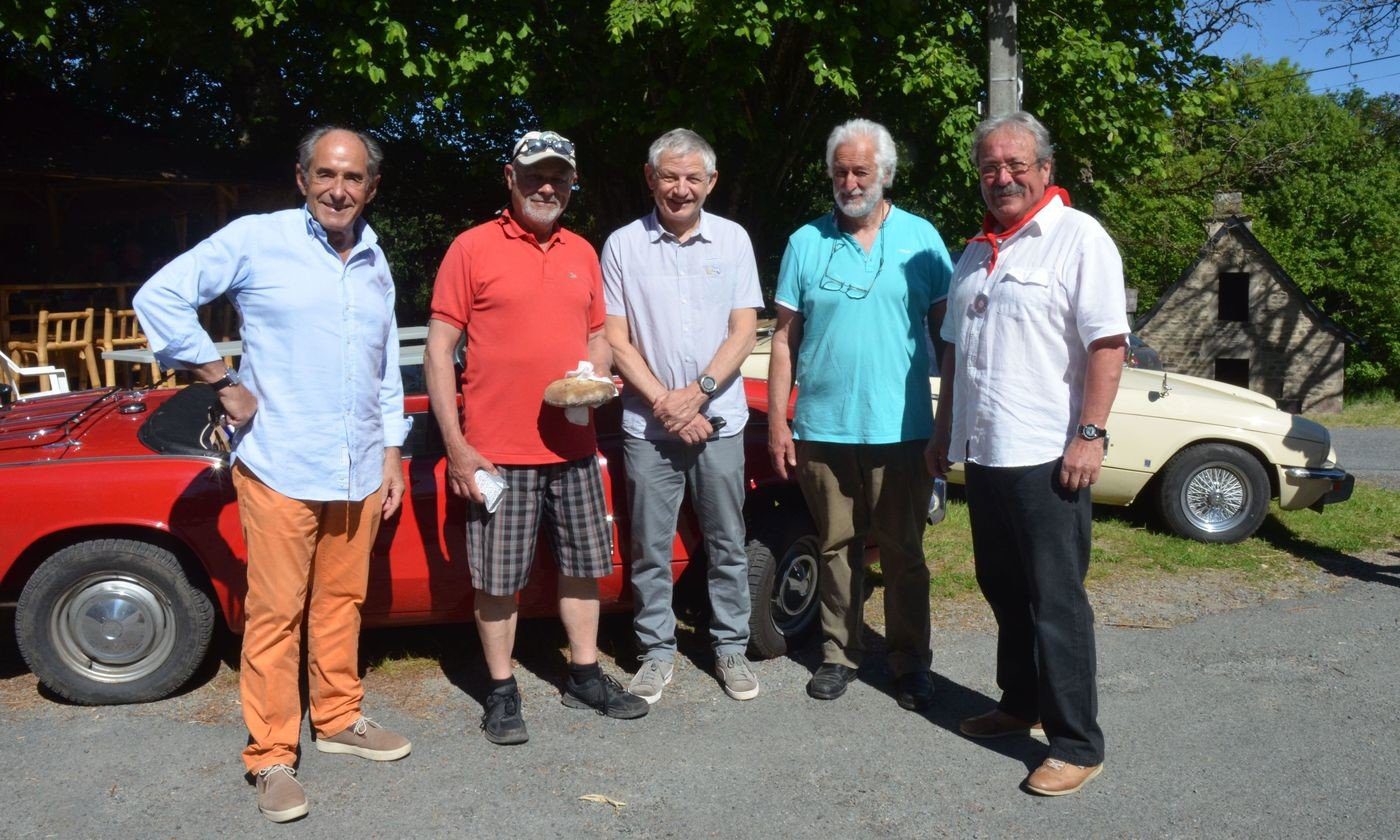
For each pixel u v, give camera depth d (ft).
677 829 10.89
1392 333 112.57
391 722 13.39
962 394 12.17
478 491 12.12
